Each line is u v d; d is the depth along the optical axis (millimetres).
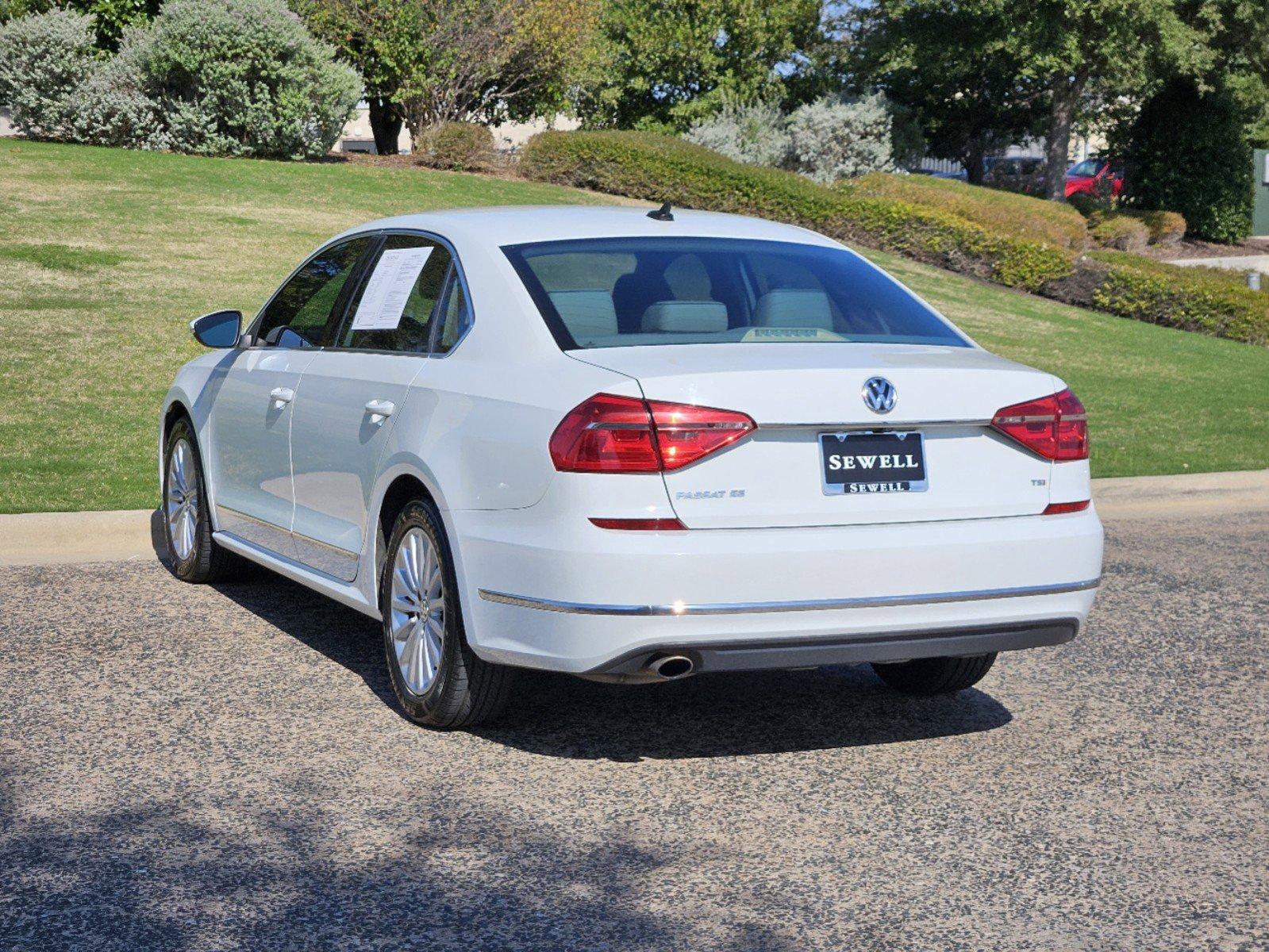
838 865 3660
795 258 4988
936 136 36844
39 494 7758
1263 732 4910
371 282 5379
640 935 3236
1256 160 39094
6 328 12117
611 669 3941
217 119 21906
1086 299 22094
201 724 4684
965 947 3195
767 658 4016
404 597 4691
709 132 28656
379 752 4453
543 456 3982
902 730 4844
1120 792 4270
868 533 4051
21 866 3545
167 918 3268
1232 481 10445
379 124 27828
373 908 3346
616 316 4410
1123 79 30469
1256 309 20859
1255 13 31500
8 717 4703
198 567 6590
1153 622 6543
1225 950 3203
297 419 5445
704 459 3918
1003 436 4297
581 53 26344
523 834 3826
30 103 21312
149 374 11078
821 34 34656
